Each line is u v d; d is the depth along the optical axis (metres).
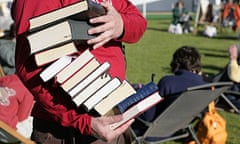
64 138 2.26
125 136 2.42
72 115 2.06
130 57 13.64
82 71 1.98
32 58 2.03
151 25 26.02
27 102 4.62
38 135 2.30
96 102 2.01
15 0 2.20
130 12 2.32
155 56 14.00
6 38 6.40
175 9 22.92
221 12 24.70
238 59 7.34
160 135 5.09
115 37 2.06
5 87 4.62
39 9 2.08
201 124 5.51
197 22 23.86
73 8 1.95
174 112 4.84
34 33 1.95
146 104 2.18
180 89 4.88
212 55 14.55
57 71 1.96
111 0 2.29
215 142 5.45
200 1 24.27
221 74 7.14
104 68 2.00
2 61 6.24
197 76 4.98
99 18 1.97
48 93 2.05
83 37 1.95
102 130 2.04
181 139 5.89
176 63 5.11
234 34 22.52
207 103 5.07
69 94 1.97
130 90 2.13
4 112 4.46
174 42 18.25
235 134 6.36
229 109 7.22
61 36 1.94
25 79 2.07
